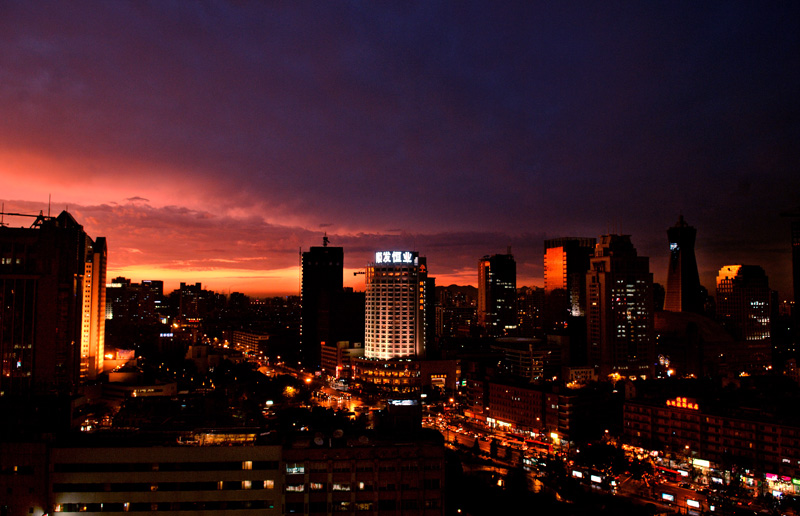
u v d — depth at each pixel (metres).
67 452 140.50
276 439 152.62
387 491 146.88
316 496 144.88
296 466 145.12
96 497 139.62
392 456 148.25
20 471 140.38
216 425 161.75
